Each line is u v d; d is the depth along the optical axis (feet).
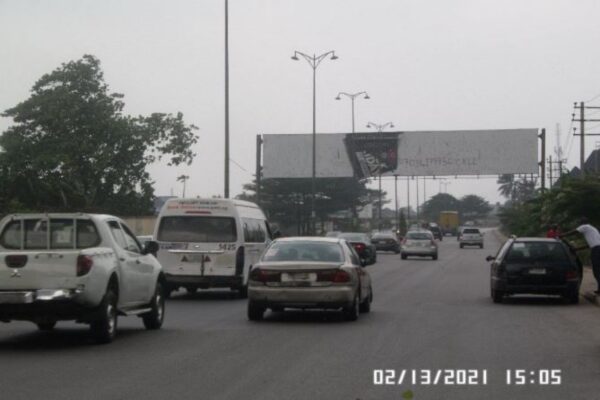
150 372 44.14
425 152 238.48
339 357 49.01
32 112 163.84
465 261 188.85
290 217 300.81
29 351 51.65
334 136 239.71
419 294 97.71
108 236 56.13
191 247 90.43
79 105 165.07
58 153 160.56
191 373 43.83
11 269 51.55
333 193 300.40
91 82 168.45
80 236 55.62
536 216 199.00
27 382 41.45
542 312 76.02
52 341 56.34
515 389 40.14
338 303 65.82
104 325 54.03
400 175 239.30
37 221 55.42
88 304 52.13
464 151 237.45
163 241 90.84
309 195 298.97
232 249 90.38
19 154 161.68
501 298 85.61
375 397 38.11
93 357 49.26
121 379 42.19
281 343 54.90
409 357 49.08
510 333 60.39
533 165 236.63
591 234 86.53
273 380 41.88
